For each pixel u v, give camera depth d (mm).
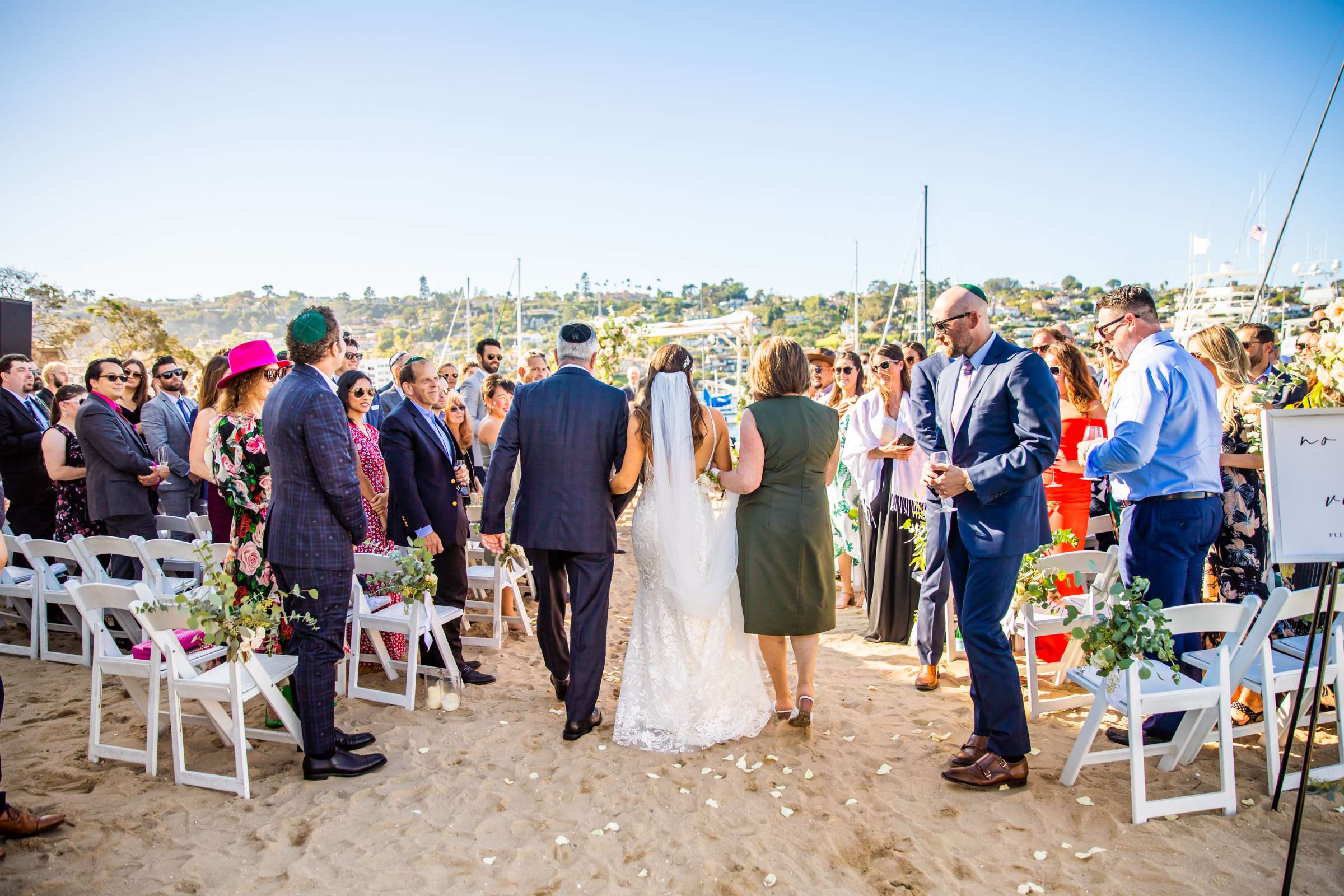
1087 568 4246
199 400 4711
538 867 2885
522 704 4422
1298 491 2615
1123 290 3689
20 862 2832
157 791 3387
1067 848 2957
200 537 5270
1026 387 3252
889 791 3422
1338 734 3455
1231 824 3086
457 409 6027
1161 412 3467
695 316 101938
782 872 2844
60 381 7973
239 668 3475
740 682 4039
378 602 4695
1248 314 6641
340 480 3338
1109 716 4191
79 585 3547
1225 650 3188
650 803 3326
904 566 5461
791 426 3799
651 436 3887
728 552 3996
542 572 4168
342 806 3271
